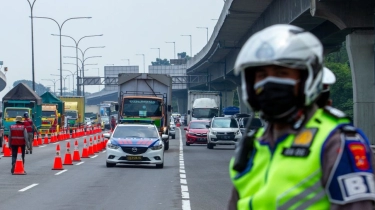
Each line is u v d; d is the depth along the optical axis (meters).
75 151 30.05
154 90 40.53
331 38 39.97
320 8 28.72
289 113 3.16
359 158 2.95
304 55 3.11
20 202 14.95
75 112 74.56
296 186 3.00
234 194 3.50
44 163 28.28
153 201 15.35
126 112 38.41
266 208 3.06
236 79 77.12
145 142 26.00
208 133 43.34
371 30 29.03
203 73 107.19
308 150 3.02
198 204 14.81
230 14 45.72
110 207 14.23
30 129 34.50
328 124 3.07
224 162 30.20
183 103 146.00
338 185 2.94
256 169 3.24
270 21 41.56
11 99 49.03
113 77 106.69
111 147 26.02
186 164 28.75
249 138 3.36
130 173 23.47
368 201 2.93
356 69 29.27
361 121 29.39
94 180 20.64
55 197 15.99
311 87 3.16
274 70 3.19
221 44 62.97
